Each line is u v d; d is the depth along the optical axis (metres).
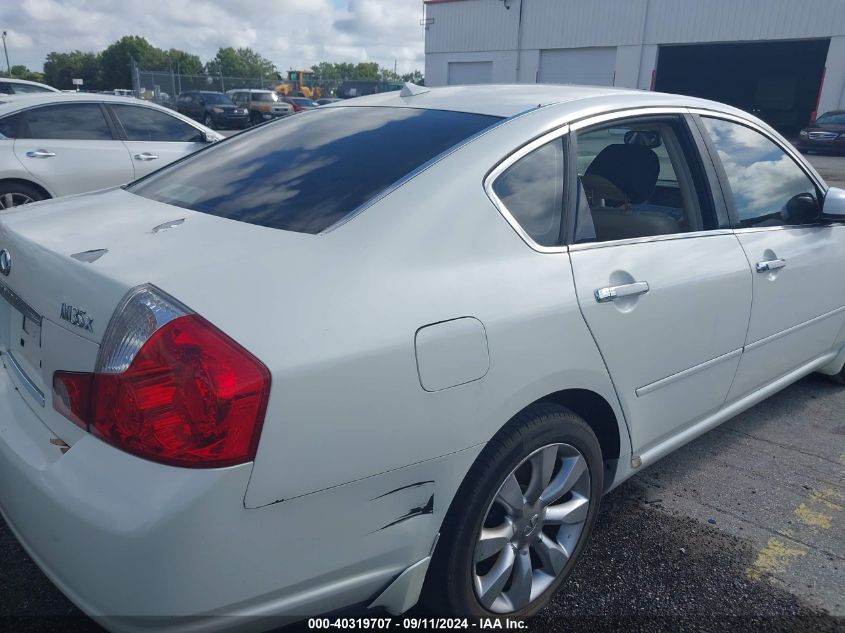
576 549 2.29
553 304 2.01
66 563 1.55
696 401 2.72
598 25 28.28
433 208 1.91
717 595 2.41
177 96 31.45
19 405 1.89
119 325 1.53
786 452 3.40
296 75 83.75
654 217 2.66
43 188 6.39
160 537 1.42
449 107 2.45
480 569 2.12
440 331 1.74
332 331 1.58
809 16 23.84
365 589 1.75
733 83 34.16
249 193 2.21
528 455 2.01
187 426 1.44
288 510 1.54
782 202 3.22
